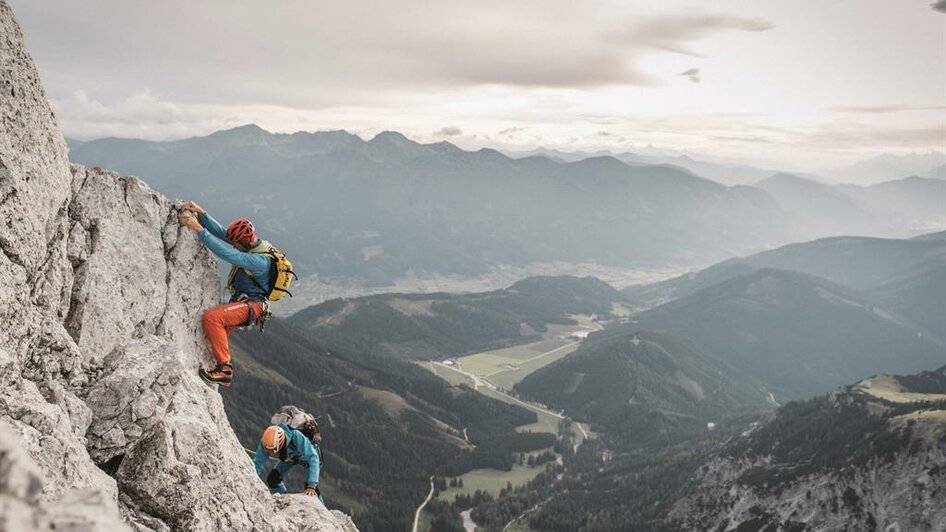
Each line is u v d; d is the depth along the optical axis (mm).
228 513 11195
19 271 9492
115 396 10336
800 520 188375
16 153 9828
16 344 9211
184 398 11844
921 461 177750
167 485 10055
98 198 12391
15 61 10180
